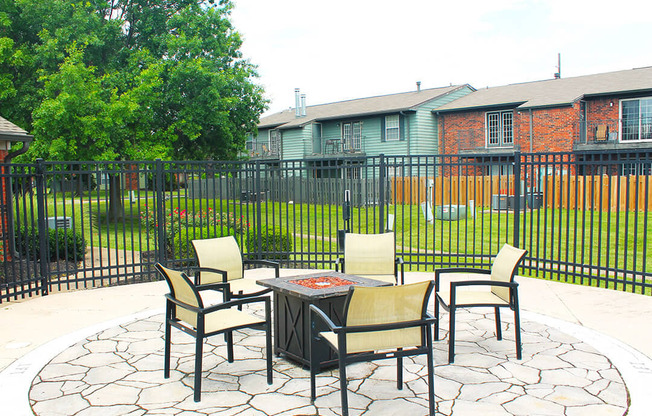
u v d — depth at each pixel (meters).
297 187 26.11
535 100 23.75
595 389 3.95
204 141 19.11
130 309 6.61
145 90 15.51
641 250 10.93
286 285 4.58
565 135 22.75
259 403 3.79
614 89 22.22
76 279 7.74
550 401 3.74
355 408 3.67
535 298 6.83
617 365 4.44
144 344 5.22
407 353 3.55
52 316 6.29
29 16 15.54
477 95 27.95
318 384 4.14
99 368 4.55
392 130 27.88
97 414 3.62
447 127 27.16
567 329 5.49
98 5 17.25
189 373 4.43
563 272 7.66
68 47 15.27
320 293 4.18
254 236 9.46
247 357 4.84
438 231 14.52
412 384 4.11
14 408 3.72
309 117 31.55
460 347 5.00
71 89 13.87
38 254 10.29
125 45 18.55
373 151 28.73
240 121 20.14
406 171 26.84
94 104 14.30
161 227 8.41
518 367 4.45
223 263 6.19
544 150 23.38
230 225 11.41
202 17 17.86
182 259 8.64
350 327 3.39
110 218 18.98
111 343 5.25
